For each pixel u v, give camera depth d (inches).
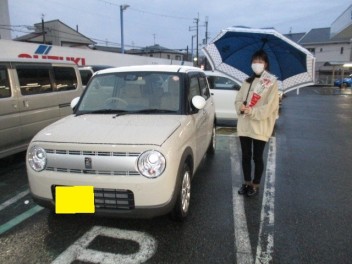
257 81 141.4
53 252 106.1
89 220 127.6
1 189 161.5
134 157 101.5
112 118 129.0
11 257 103.2
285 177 183.5
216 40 152.6
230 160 215.6
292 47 135.6
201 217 131.4
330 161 218.7
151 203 102.7
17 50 591.2
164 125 119.0
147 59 1130.7
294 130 347.3
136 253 105.8
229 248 109.5
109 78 152.3
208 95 203.8
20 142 198.1
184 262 101.6
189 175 132.7
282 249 109.0
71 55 735.1
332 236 117.5
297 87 148.2
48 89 222.8
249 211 137.7
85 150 103.8
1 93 184.5
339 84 1524.4
